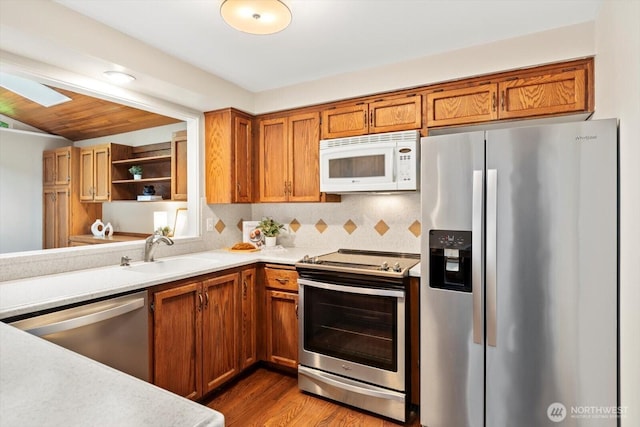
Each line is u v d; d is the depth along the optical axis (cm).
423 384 198
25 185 494
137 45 213
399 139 246
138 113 396
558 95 207
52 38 172
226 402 232
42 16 168
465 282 188
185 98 268
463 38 216
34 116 460
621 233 155
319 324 240
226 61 247
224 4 162
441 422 193
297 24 198
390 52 235
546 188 168
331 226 315
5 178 477
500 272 176
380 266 229
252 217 358
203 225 305
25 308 143
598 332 160
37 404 58
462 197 186
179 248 283
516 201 173
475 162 183
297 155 298
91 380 66
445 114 238
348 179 264
